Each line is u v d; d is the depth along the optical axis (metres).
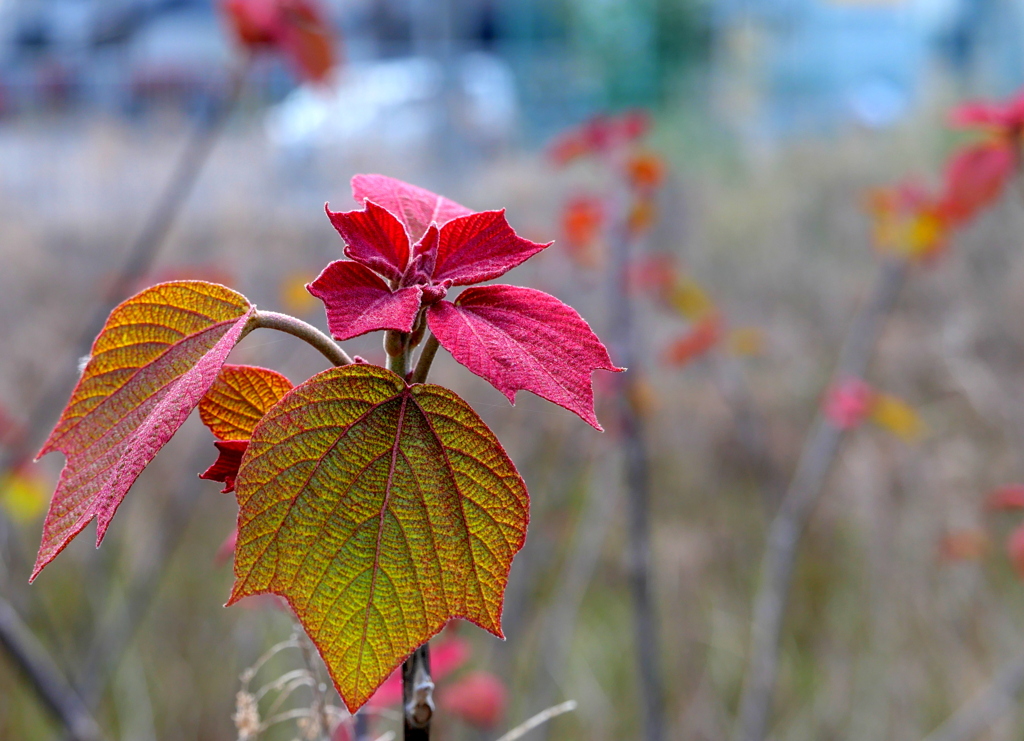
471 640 3.14
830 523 4.45
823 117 13.34
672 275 3.34
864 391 2.79
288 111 8.60
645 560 2.49
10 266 5.66
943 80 10.16
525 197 6.93
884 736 3.38
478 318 0.77
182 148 7.47
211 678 3.31
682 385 4.97
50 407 3.43
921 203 2.95
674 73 14.72
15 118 8.39
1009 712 3.25
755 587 4.18
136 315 0.79
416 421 0.76
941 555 3.53
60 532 0.74
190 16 16.61
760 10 15.64
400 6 17.73
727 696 3.75
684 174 9.32
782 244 7.09
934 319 5.40
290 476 0.72
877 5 15.12
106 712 3.24
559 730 3.43
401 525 0.74
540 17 18.50
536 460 3.98
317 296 0.74
